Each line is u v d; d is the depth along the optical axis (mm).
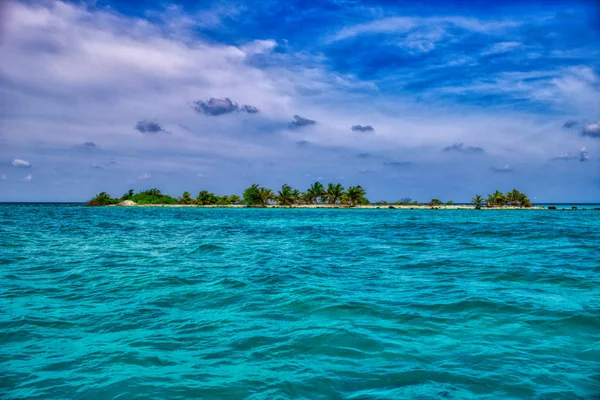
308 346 6402
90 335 6953
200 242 23453
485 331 7066
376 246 21281
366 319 7770
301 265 14469
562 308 8367
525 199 133625
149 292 10156
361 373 5430
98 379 5258
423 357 5953
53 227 35875
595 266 13852
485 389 4953
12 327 7340
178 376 5352
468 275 12297
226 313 8266
